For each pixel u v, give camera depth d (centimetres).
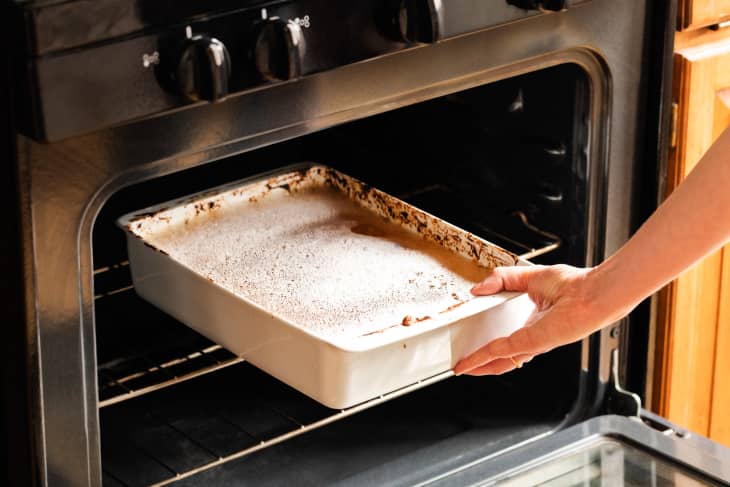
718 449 142
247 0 102
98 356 158
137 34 97
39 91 92
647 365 157
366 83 117
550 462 135
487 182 158
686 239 111
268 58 104
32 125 94
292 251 143
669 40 139
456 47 122
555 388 155
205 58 99
